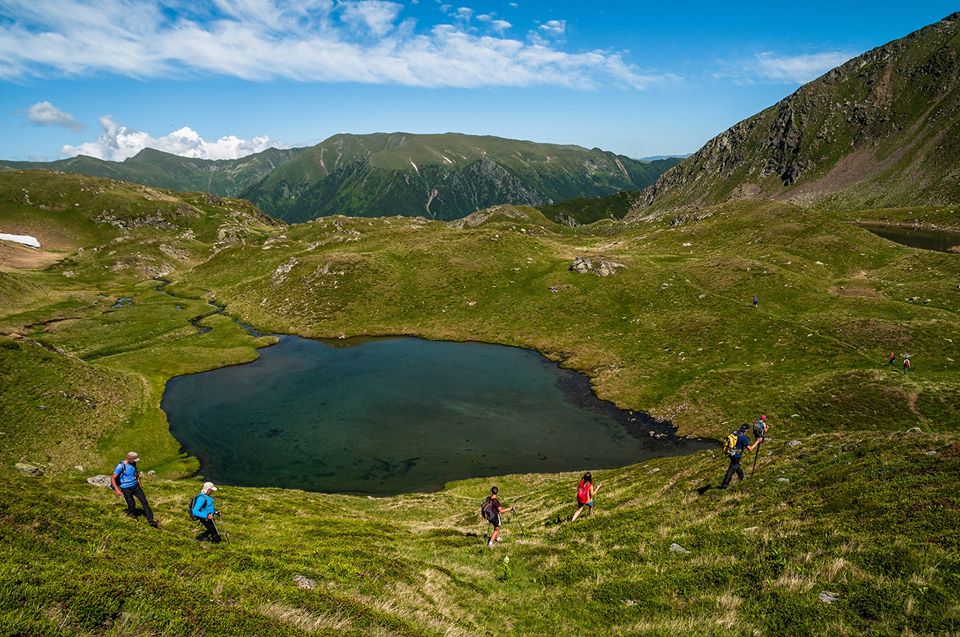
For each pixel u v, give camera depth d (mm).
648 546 19844
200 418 59844
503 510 25547
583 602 16141
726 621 13367
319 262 120062
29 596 9438
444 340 91062
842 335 67688
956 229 193625
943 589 12594
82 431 50531
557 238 199625
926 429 45469
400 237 145750
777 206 143750
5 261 161250
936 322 66000
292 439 54469
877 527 16422
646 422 57781
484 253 120875
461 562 21484
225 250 172750
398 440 54125
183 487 33375
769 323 74812
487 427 57031
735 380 61688
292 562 17578
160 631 9570
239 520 26875
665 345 75500
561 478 42938
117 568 12977
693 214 172250
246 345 89562
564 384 69750
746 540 18266
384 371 75750
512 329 91625
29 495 19203
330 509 33812
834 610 12969
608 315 90375
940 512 15984
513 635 14336
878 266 104125
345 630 11625
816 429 49344
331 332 96438
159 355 82000
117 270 164000
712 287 92188
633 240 156125
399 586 16812
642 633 13586
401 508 36531
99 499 23422
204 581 13195
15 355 57219
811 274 97438
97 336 95062
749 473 25578
